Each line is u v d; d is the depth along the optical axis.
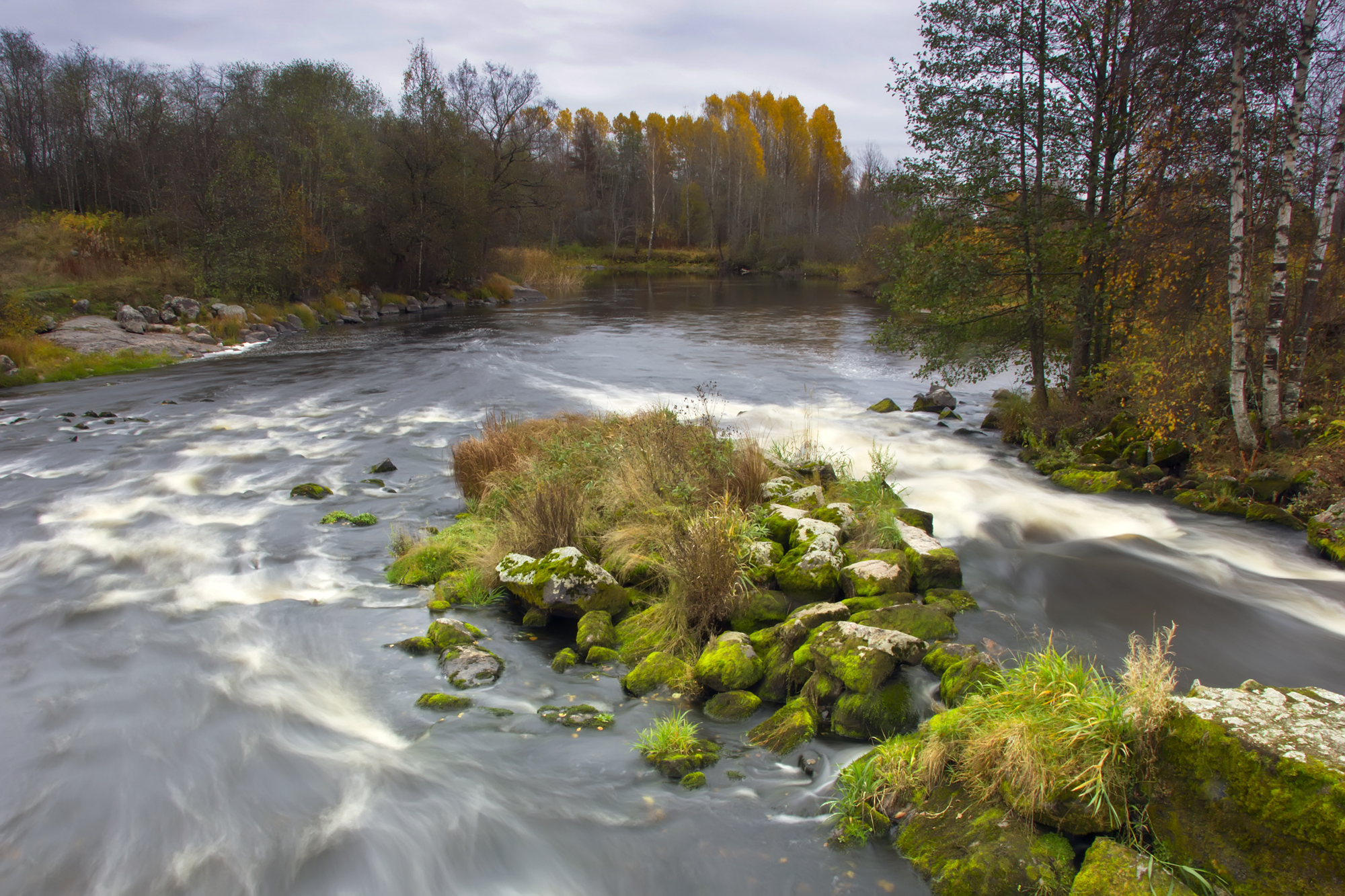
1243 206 10.41
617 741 5.36
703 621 6.68
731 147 90.62
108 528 9.72
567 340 29.30
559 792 4.85
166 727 5.57
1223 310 12.20
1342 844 3.29
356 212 38.62
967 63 13.66
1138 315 12.68
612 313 40.34
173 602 7.62
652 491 8.98
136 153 40.28
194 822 4.66
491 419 13.30
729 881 4.14
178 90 42.28
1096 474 11.46
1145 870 3.61
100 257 30.16
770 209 89.19
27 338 22.73
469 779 5.00
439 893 4.21
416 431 15.22
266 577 8.27
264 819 4.68
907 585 7.26
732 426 14.88
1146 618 7.24
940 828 4.23
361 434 14.93
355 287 42.16
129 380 20.84
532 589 7.23
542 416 16.33
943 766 4.57
